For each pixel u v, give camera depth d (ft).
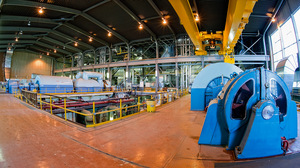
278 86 11.45
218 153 10.51
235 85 10.53
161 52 118.01
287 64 22.75
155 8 64.03
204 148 11.45
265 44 80.64
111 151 11.15
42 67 163.73
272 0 57.36
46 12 72.02
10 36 96.68
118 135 14.79
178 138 13.85
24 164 9.25
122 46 122.31
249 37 91.61
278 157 9.60
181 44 96.73
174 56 102.06
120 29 90.68
